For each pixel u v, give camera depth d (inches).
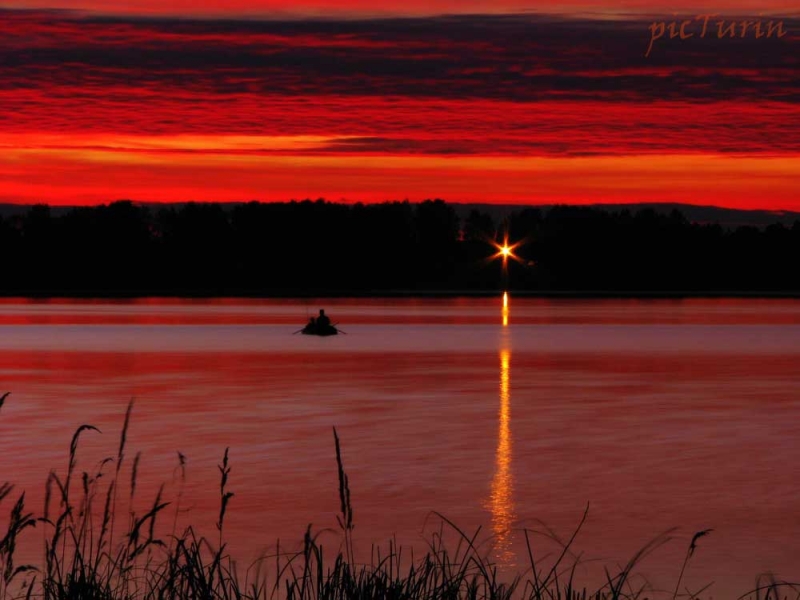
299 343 7362.2
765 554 1581.0
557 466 2306.8
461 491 2027.6
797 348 7017.7
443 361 5787.4
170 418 3157.0
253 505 1883.6
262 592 1285.7
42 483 2052.2
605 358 6063.0
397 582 905.5
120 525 1683.1
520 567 1503.4
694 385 4360.2
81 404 3555.6
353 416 3218.5
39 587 1206.9
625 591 1386.6
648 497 1980.8
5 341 7470.5
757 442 2674.7
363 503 1908.2
